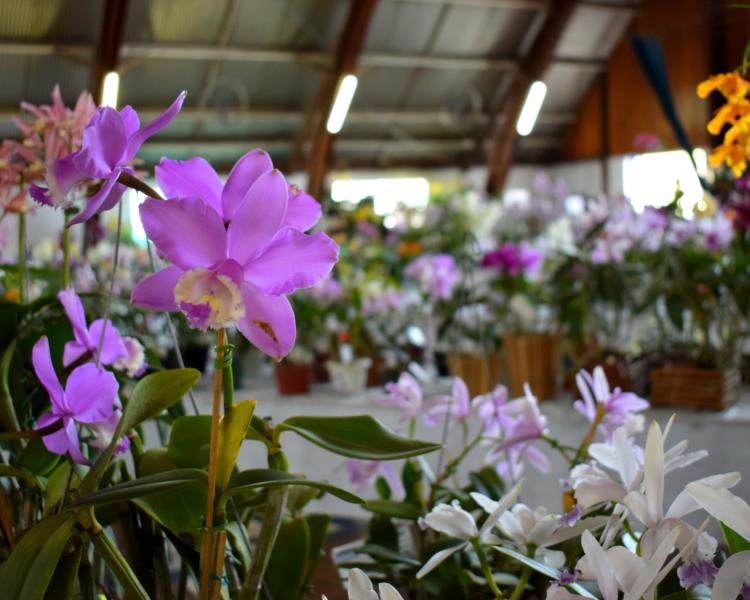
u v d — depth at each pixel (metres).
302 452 2.65
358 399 3.04
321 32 8.90
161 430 1.11
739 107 0.86
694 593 0.70
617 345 2.89
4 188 1.03
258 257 0.64
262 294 0.65
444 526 0.78
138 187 0.71
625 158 11.02
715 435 2.32
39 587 0.65
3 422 0.92
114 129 0.68
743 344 2.71
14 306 1.00
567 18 9.81
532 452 1.23
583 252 2.87
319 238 0.64
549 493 2.14
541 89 10.34
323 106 9.38
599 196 3.09
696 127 9.04
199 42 8.47
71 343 0.87
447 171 11.53
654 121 10.27
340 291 3.31
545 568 0.72
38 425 0.79
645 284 2.96
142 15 7.98
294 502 1.13
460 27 9.79
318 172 9.66
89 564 0.79
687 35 8.82
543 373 2.75
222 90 9.04
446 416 1.27
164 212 0.63
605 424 1.06
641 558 0.59
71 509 0.66
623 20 10.36
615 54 10.84
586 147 11.52
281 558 0.94
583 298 2.76
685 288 2.60
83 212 0.69
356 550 1.13
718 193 2.26
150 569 0.89
